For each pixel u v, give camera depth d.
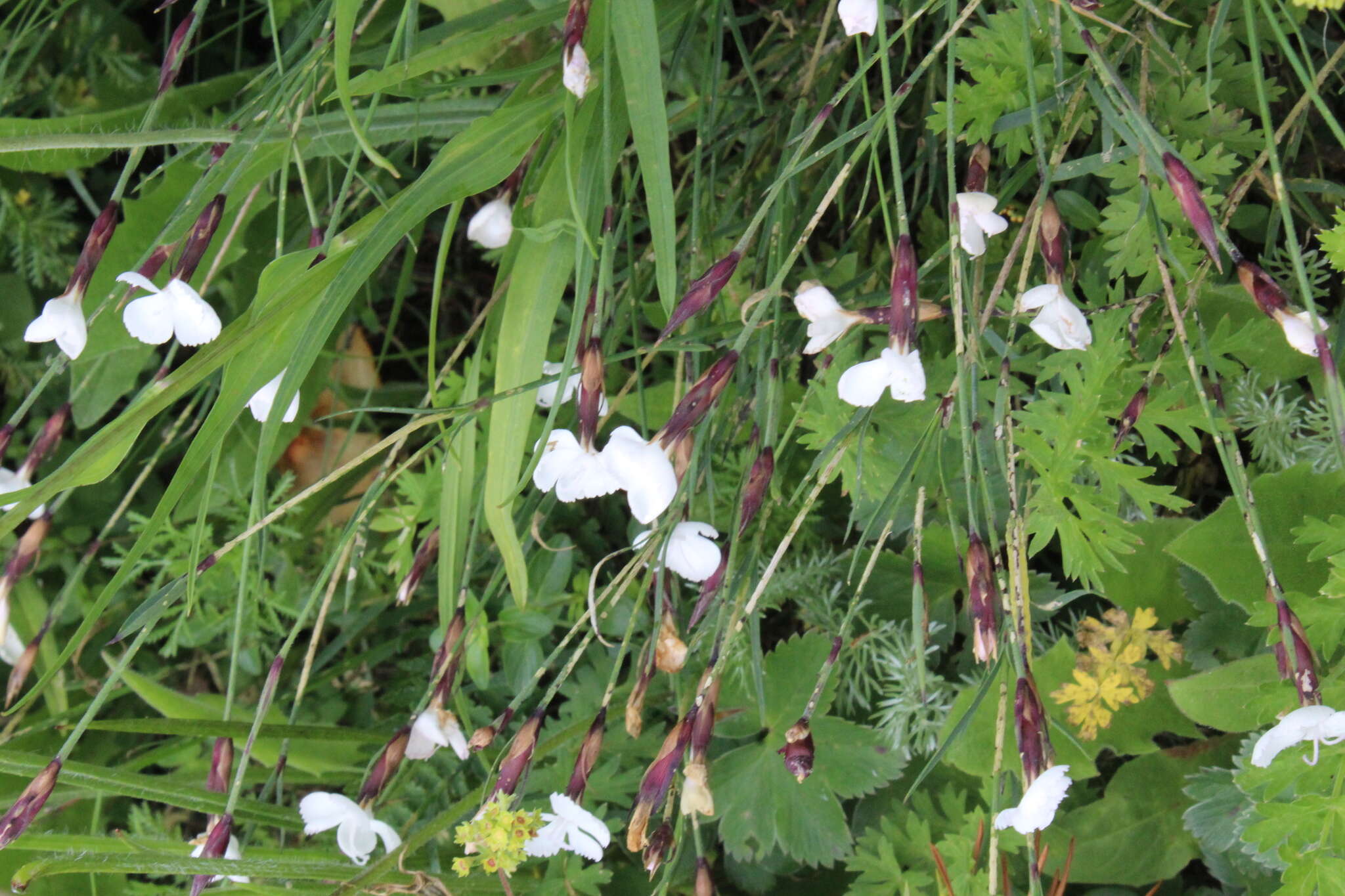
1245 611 0.96
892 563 1.01
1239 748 0.97
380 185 1.08
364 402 1.12
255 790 1.08
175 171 1.03
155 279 0.93
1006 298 0.95
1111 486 0.91
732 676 1.00
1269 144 0.86
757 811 0.99
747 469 0.94
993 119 0.92
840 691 1.01
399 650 1.09
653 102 0.89
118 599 1.17
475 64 1.04
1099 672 0.97
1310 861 0.87
